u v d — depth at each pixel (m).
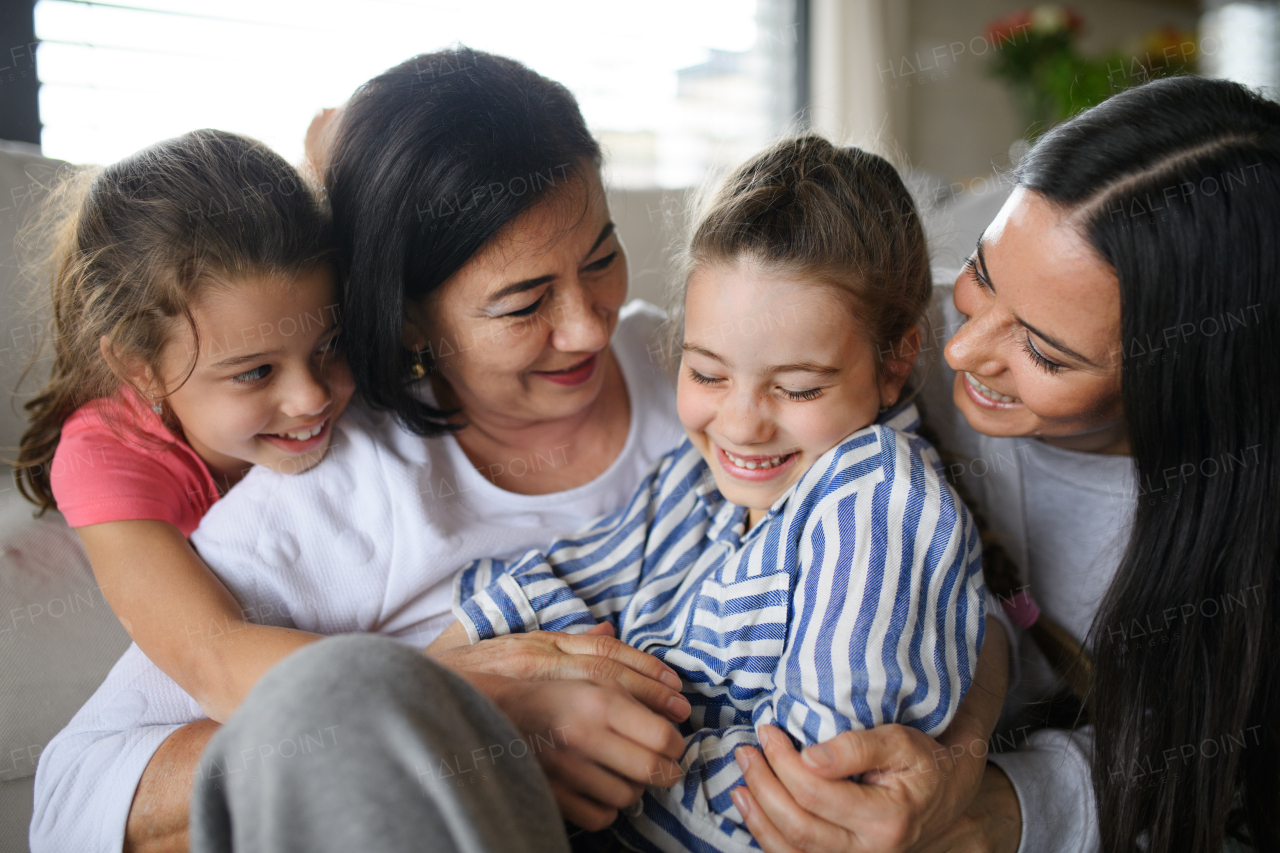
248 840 0.45
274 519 0.74
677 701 0.63
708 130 2.76
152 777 0.63
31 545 0.82
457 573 0.80
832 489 0.66
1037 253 0.61
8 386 0.99
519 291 0.71
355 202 0.73
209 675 0.64
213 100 1.74
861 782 0.57
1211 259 0.58
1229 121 0.59
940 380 0.90
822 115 2.85
